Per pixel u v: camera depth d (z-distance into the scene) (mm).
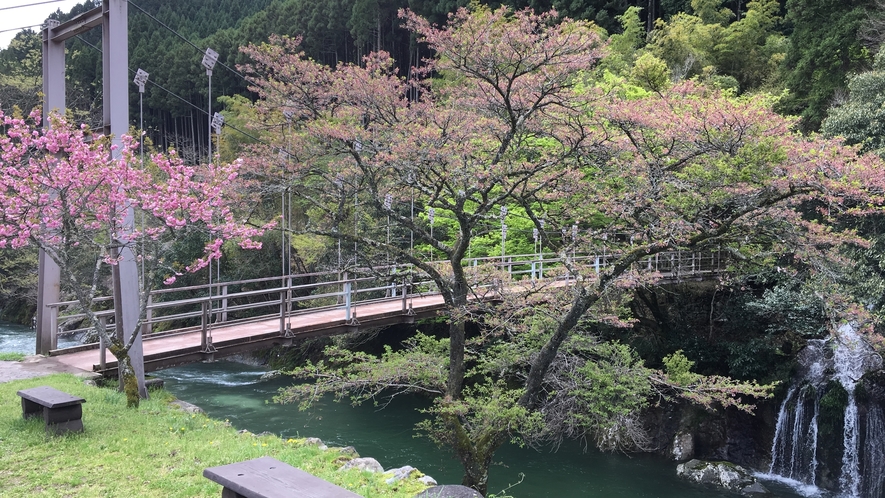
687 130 7797
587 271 8961
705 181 7879
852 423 12430
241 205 9703
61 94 9492
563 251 8969
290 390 8695
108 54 7680
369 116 9602
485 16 8383
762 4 25750
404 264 11016
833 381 12953
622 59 22469
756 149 7156
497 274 10039
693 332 16422
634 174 8805
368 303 14461
